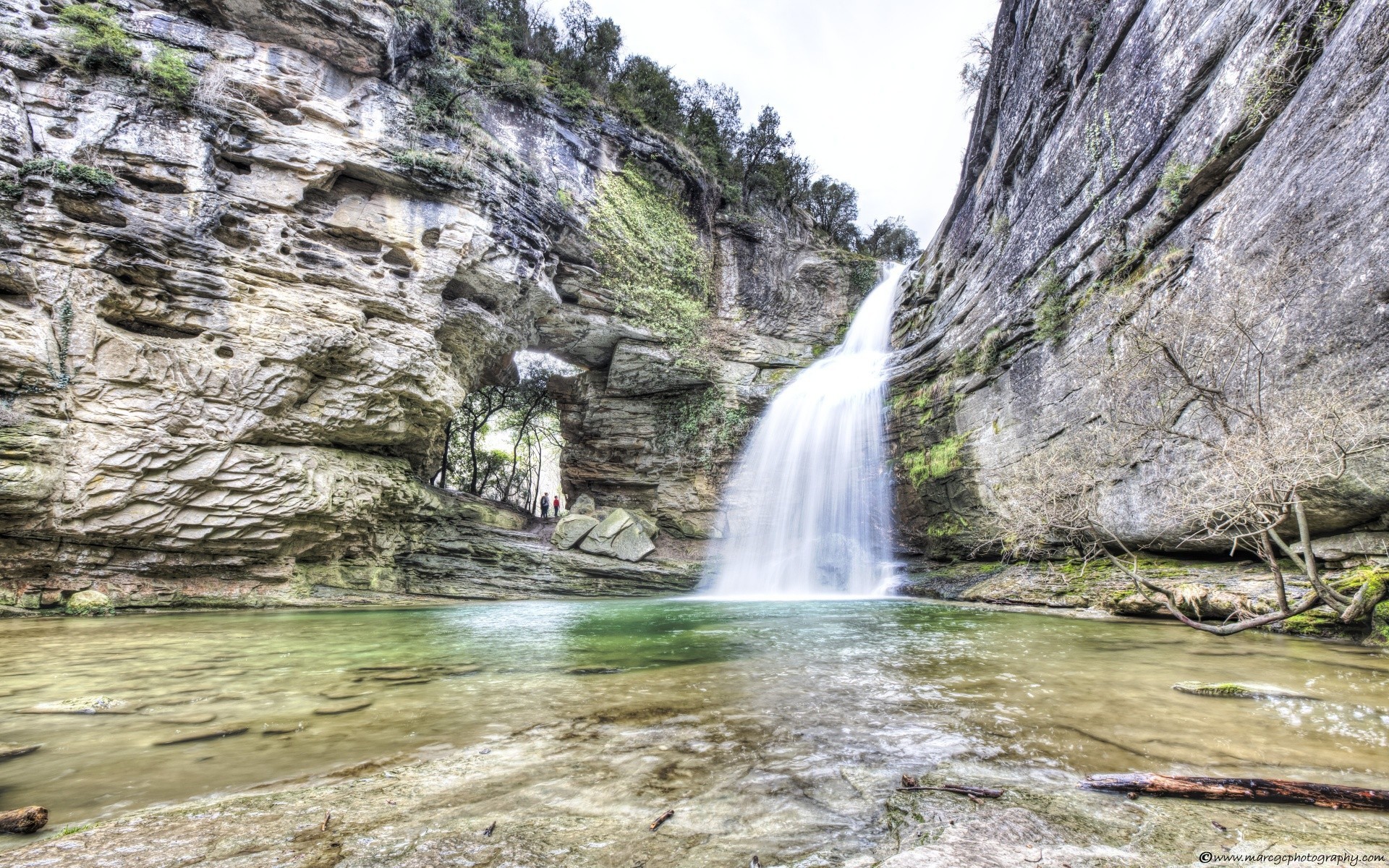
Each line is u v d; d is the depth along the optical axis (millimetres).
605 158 23078
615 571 20047
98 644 7695
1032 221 14211
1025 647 6746
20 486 10734
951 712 3963
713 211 27562
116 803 2623
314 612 12891
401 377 15883
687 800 2600
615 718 3947
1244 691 4270
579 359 24391
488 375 25000
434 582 17828
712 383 24844
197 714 4137
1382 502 6574
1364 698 4094
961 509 16219
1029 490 11844
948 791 2648
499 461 35250
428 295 16656
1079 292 12141
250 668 5902
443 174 16766
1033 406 13305
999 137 17547
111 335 12008
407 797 2650
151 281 12852
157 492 12234
